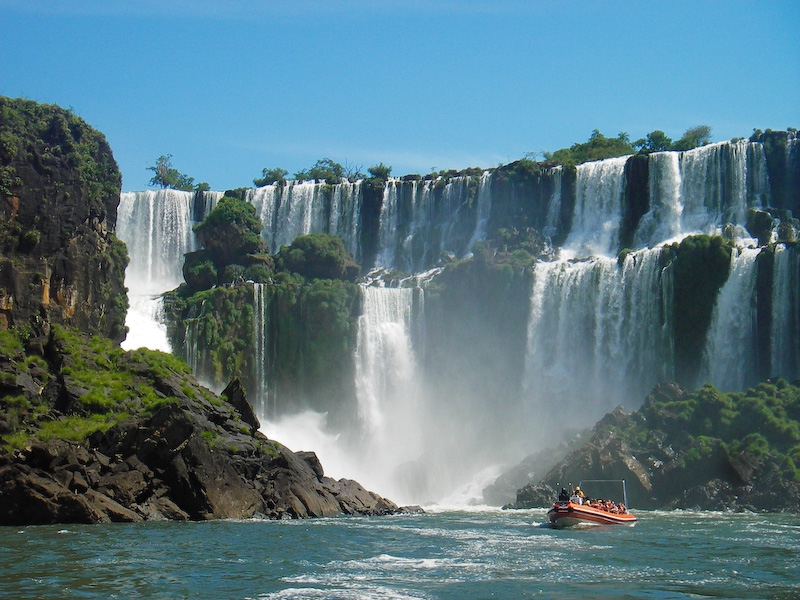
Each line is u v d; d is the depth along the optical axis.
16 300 94.62
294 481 82.19
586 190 139.25
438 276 135.12
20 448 70.25
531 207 141.50
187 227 150.12
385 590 46.34
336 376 126.44
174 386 84.00
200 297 130.50
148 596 43.81
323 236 138.88
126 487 71.94
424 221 147.88
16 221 97.00
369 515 86.12
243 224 139.50
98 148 112.06
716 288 115.75
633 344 120.69
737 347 114.38
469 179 146.00
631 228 135.38
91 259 104.25
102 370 84.44
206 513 73.94
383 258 147.88
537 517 84.88
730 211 129.38
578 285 124.81
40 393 79.94
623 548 61.31
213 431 79.56
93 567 50.06
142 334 126.62
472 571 51.88
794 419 97.06
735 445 94.25
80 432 74.50
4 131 98.56
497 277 128.50
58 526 66.31
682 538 67.00
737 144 130.50
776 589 47.72
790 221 124.19
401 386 128.25
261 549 57.88
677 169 134.00
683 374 116.62
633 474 94.69
